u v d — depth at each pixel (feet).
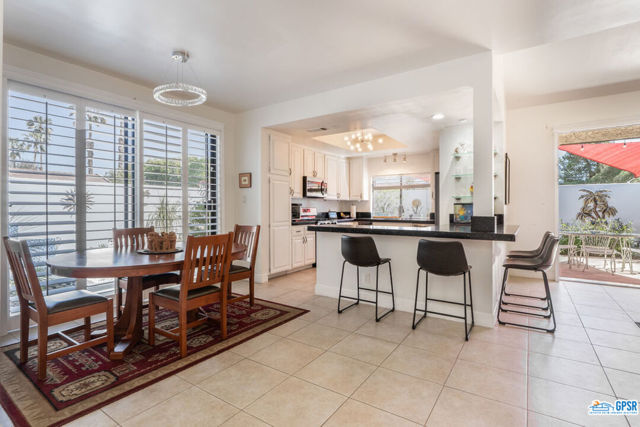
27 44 9.07
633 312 10.83
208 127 14.71
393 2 7.26
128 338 8.18
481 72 9.62
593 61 10.93
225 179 15.49
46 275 9.63
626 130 17.22
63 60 10.03
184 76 11.32
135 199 11.97
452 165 14.58
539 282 15.17
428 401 6.01
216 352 7.99
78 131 10.47
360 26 8.23
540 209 15.79
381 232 10.58
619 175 23.81
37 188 9.54
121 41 8.94
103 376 6.87
